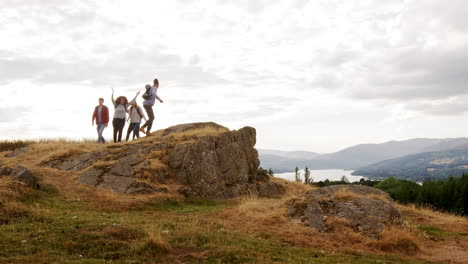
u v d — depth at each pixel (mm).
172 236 8703
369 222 11188
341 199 12703
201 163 18031
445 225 14352
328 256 8484
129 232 8641
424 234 11961
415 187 46156
